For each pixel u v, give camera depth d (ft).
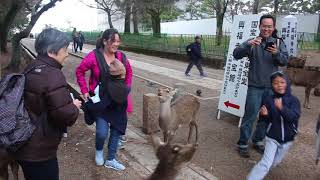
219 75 56.24
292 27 35.06
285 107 15.94
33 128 10.32
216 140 22.98
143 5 109.60
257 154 20.88
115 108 17.21
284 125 16.16
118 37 16.93
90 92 17.11
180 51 85.87
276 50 19.34
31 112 10.43
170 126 19.11
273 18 19.51
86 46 135.64
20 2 56.85
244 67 25.57
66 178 16.61
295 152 21.54
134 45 111.45
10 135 10.08
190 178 17.42
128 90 16.99
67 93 10.57
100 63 16.66
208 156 20.27
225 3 94.07
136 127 24.91
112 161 17.85
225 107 26.91
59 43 10.53
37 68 10.41
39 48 10.55
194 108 20.93
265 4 105.81
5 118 10.01
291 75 39.78
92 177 16.92
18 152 10.52
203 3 128.06
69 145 20.76
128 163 18.74
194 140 22.71
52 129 10.66
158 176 8.27
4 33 62.34
